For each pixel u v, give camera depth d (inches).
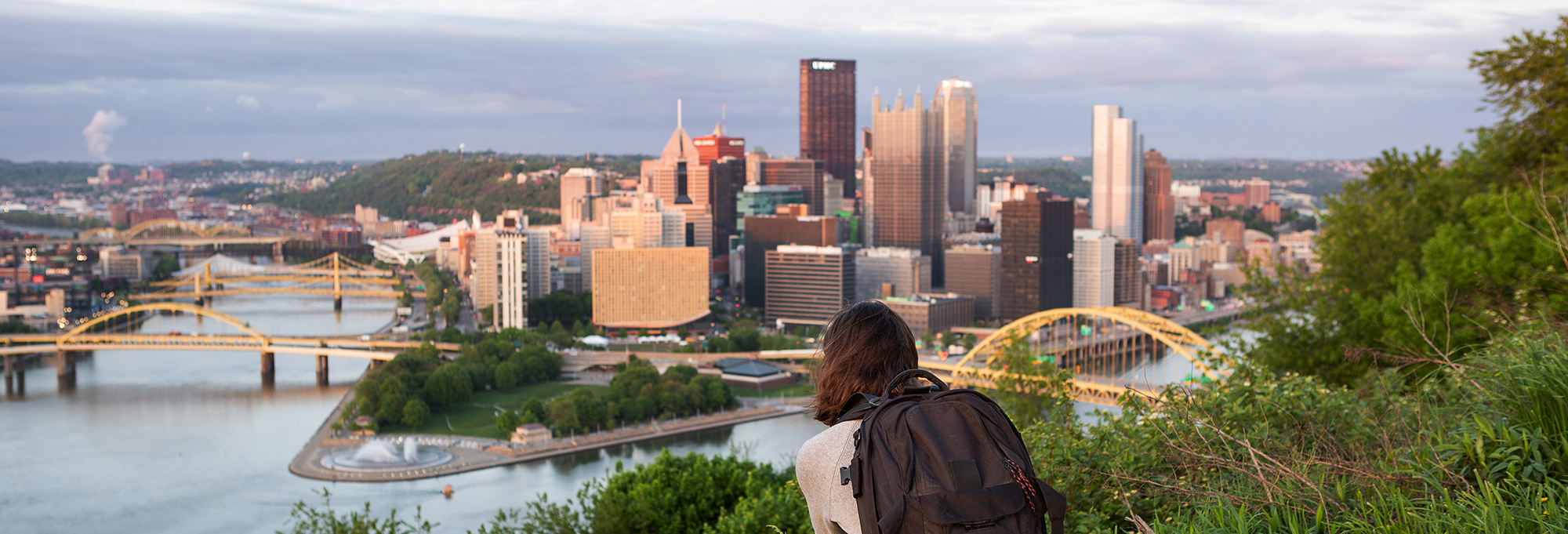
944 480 162.1
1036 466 506.3
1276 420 438.3
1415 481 323.9
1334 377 1240.8
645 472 1290.6
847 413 188.5
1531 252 879.7
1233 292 1407.5
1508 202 955.3
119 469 5231.3
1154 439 441.7
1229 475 375.9
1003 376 1240.2
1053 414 612.7
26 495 4736.7
